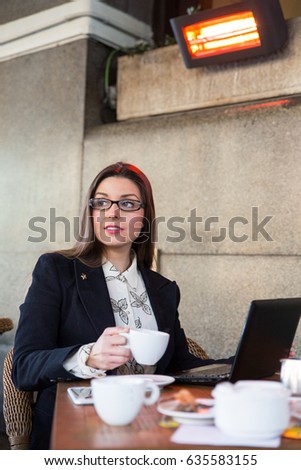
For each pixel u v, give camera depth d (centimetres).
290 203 309
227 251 331
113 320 204
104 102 410
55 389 200
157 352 165
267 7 308
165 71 373
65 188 405
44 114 421
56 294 203
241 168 328
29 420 207
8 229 437
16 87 439
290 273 308
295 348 301
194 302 344
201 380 179
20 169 433
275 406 116
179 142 354
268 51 321
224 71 346
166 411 131
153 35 434
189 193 348
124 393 128
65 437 121
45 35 418
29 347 191
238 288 327
